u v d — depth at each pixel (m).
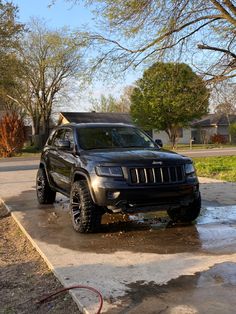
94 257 5.14
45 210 8.47
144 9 12.50
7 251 5.89
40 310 3.82
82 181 6.47
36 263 5.24
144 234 6.22
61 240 6.03
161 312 3.52
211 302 3.67
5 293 4.27
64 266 4.83
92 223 6.21
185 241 5.74
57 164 7.84
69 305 3.87
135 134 7.68
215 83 15.52
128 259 5.01
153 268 4.64
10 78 36.94
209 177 13.45
